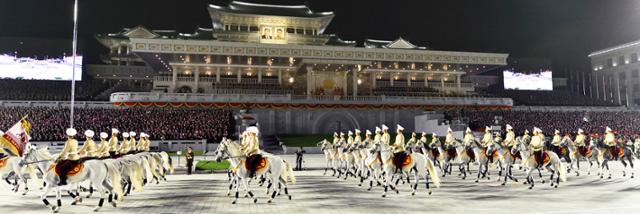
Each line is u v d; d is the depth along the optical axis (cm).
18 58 8638
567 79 11594
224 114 5666
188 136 4856
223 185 2253
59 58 8844
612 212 1367
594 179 2466
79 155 1516
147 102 5959
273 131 6188
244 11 8144
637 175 2697
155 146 4616
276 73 7956
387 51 7362
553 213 1353
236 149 1641
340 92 7469
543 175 2734
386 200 1661
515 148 2152
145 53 6700
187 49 6700
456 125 5578
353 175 2770
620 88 10269
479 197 1730
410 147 2259
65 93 7338
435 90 7781
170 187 2150
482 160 2447
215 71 7775
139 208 1482
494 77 10788
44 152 1564
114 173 1529
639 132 6438
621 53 10300
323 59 7012
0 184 2305
